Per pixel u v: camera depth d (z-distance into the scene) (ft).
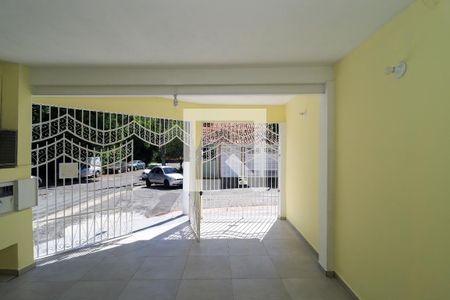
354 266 9.61
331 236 11.37
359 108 9.12
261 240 15.93
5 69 11.19
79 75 11.60
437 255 5.81
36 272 11.80
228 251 14.26
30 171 11.86
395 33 7.18
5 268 11.46
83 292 10.25
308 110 14.76
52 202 23.61
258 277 11.42
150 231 17.56
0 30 8.08
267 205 22.68
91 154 16.93
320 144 11.98
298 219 16.96
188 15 7.18
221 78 11.50
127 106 16.76
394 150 7.24
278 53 9.95
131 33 8.30
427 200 6.07
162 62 10.91
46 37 8.59
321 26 7.80
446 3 5.50
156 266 12.48
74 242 15.33
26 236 11.78
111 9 6.85
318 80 11.30
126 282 11.01
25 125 11.59
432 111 5.90
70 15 7.18
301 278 11.31
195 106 20.33
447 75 5.49
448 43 5.47
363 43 8.86
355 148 9.43
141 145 41.34
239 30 8.09
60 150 14.87
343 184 10.43
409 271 6.70
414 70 6.46
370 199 8.48
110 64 11.15
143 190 34.42
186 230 17.79
